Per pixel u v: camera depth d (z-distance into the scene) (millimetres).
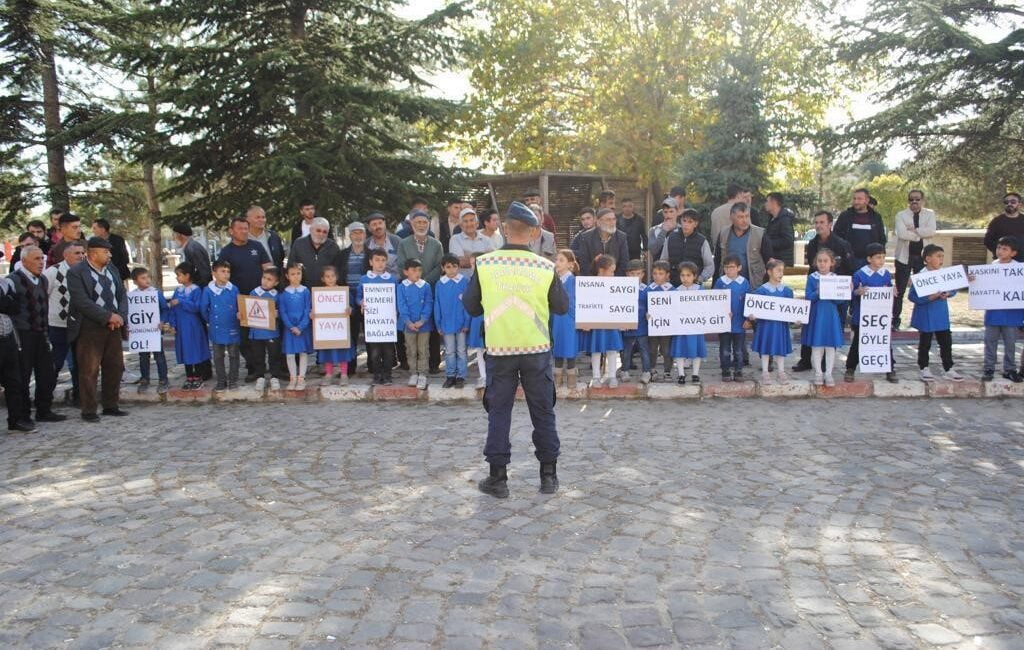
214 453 6496
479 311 5449
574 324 8242
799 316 8180
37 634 3520
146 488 5594
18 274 7508
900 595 3816
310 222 10000
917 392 8227
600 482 5574
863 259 10625
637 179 19391
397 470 5930
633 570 4117
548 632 3488
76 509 5172
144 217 24469
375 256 8719
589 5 21047
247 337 9188
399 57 13641
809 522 4770
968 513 4902
